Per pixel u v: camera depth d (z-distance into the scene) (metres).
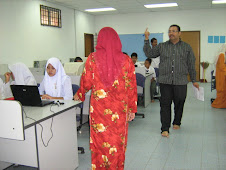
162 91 3.27
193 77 3.23
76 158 2.40
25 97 2.10
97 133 1.84
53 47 7.71
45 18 7.22
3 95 2.89
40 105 2.09
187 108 4.89
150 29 9.73
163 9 9.00
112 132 1.80
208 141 3.09
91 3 7.76
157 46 3.27
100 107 1.81
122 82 1.79
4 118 1.63
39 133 1.89
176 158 2.61
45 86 2.71
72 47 8.88
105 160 1.84
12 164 2.54
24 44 6.43
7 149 2.29
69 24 8.61
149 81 5.36
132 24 9.95
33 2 6.68
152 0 7.39
